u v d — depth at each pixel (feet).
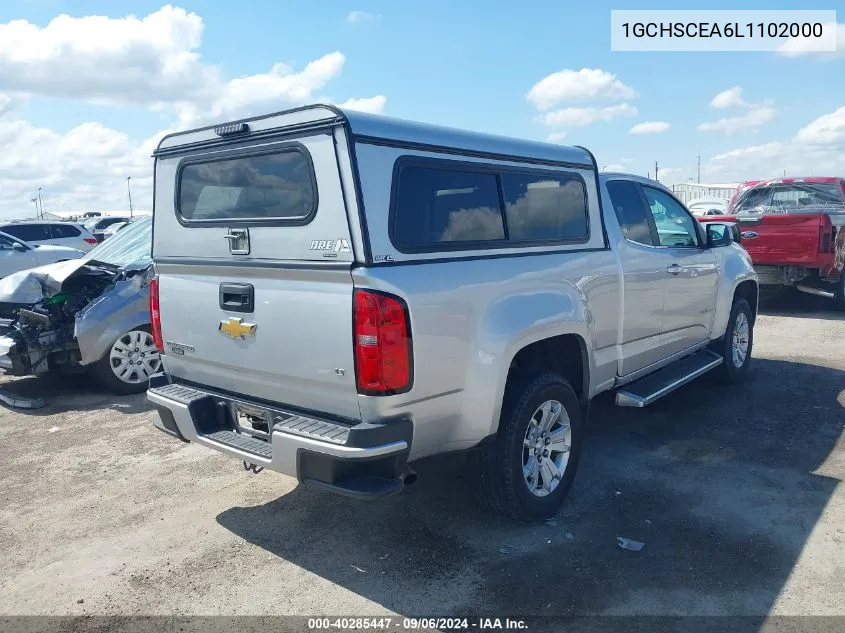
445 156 11.94
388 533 13.52
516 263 12.97
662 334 18.22
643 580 11.65
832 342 28.94
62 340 23.03
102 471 17.13
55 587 12.03
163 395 13.75
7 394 23.24
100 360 23.21
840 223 34.47
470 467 13.29
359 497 10.50
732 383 22.91
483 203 12.64
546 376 13.50
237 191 12.44
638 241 17.28
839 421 19.21
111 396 23.93
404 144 11.26
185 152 13.47
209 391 13.70
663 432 18.70
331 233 10.84
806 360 26.00
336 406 11.25
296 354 11.45
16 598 11.73
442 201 11.84
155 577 12.25
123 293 23.35
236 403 12.94
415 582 11.82
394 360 10.61
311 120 10.96
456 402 11.78
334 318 10.82
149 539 13.61
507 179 13.20
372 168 10.78
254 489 15.81
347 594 11.54
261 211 11.99
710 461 16.61
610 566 12.10
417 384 10.97
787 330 31.68
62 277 23.04
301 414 11.89
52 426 20.72
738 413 20.11
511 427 12.87
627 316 16.35
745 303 22.89
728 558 12.26
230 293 12.48
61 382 25.99
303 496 15.31
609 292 15.53
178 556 12.94
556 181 14.46
